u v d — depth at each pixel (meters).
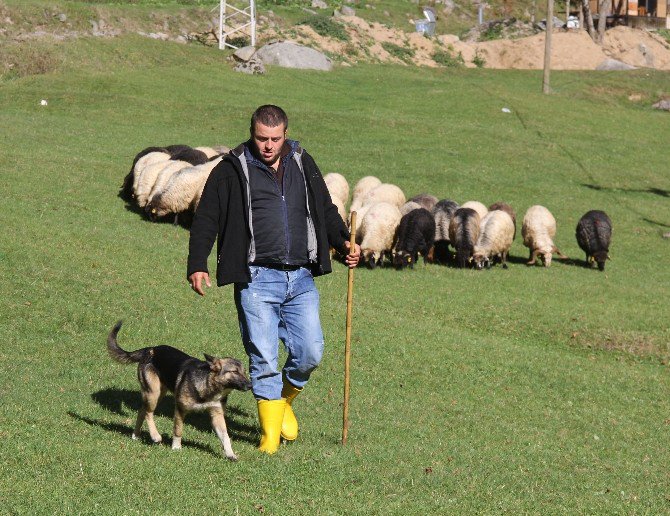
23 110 35.38
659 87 55.94
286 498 6.75
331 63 52.78
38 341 11.78
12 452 7.14
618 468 9.56
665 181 35.06
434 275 20.50
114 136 31.48
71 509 6.09
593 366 14.46
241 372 7.35
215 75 45.94
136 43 48.75
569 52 63.62
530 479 8.45
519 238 26.64
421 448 9.05
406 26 68.31
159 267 16.45
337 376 11.95
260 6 63.47
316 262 7.88
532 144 38.19
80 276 14.79
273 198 7.66
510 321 16.77
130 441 7.93
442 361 13.31
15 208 19.42
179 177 21.16
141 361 7.98
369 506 6.76
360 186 26.23
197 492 6.64
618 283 21.62
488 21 71.75
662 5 77.12
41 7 48.53
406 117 40.97
